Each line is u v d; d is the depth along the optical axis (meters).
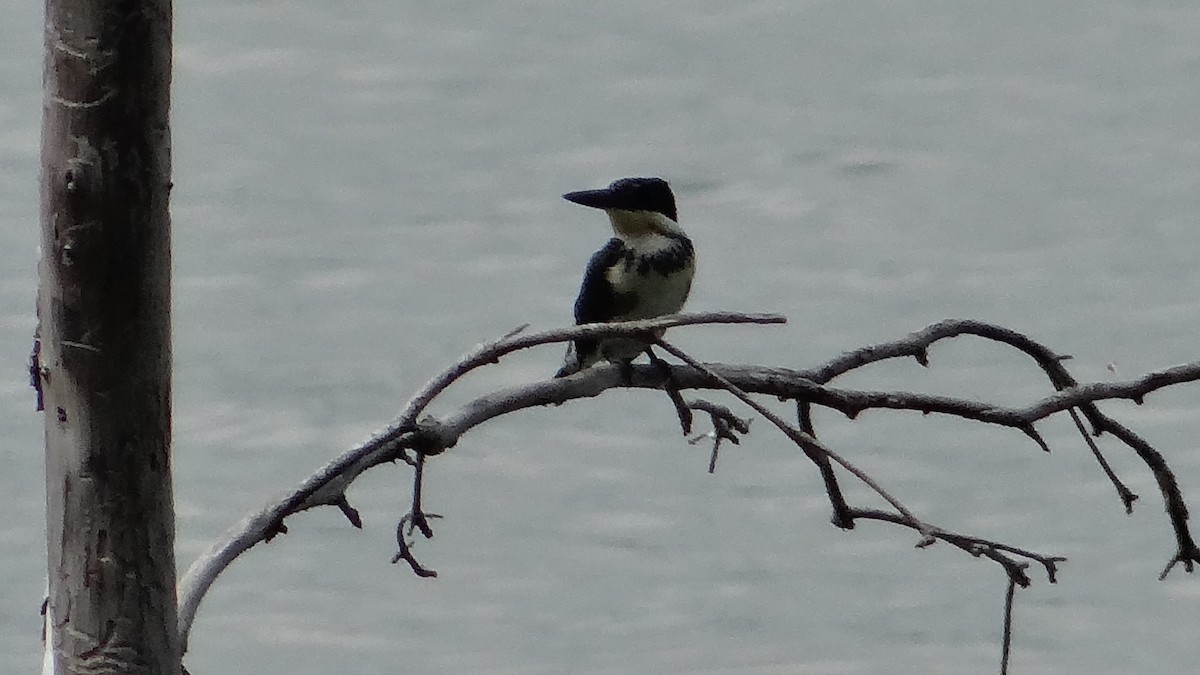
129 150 6.86
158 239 7.04
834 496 9.70
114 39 6.73
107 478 7.16
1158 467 10.86
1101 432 10.90
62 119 6.82
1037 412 9.82
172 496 7.39
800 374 9.80
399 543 8.63
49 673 7.41
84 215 6.88
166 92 6.93
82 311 6.99
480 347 8.18
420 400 8.16
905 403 9.79
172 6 6.90
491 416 8.91
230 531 7.92
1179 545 11.02
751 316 8.16
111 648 7.30
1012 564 8.52
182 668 7.59
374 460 8.42
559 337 8.27
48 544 7.37
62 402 7.11
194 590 7.61
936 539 7.84
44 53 6.84
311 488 7.95
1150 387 9.96
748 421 10.11
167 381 7.22
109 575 7.25
